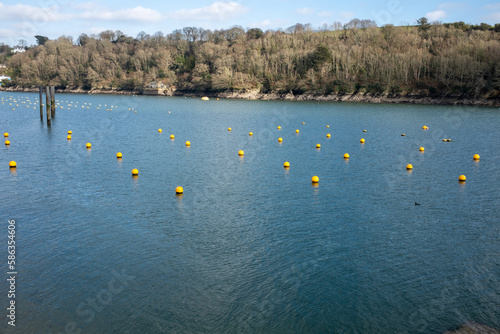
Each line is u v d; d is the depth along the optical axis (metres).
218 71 181.25
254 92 173.25
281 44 189.62
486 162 46.62
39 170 41.59
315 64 163.62
